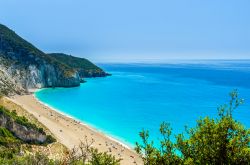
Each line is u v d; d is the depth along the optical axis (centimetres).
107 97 18862
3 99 10781
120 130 10831
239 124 1462
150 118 12750
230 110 1511
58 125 10862
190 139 1538
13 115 8500
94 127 11244
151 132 10262
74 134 9894
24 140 7712
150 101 17275
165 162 1565
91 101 17338
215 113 13488
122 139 9706
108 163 2503
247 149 1380
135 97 18762
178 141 1587
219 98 18088
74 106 15738
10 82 19100
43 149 7469
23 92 19200
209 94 19875
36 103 15912
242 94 19812
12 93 17550
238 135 1440
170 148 1594
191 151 1542
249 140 1427
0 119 7638
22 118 8694
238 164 1392
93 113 13938
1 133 7269
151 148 1617
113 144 9062
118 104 16338
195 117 12775
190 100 17438
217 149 1430
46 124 10688
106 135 10150
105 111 14412
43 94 19825
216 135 1437
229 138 1458
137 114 13600
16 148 6706
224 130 1441
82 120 12425
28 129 7894
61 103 16550
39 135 7994
